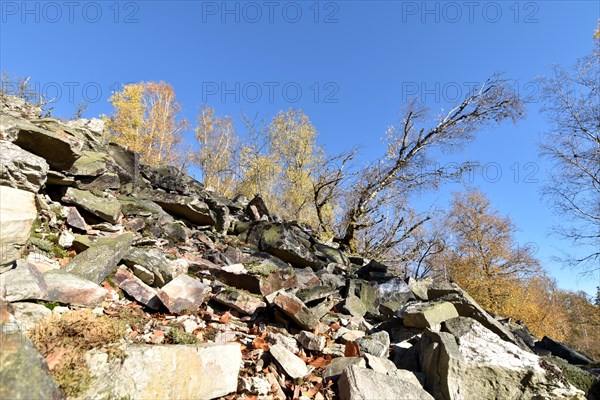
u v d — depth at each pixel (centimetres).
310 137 2284
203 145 2619
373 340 435
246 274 552
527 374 359
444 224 2425
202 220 797
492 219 2720
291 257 802
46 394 191
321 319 555
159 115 2666
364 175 1576
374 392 318
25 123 468
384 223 1778
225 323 429
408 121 1501
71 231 494
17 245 318
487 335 424
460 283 2641
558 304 3067
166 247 620
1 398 170
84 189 570
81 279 362
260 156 2184
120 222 591
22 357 192
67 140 488
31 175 384
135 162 766
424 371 395
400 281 845
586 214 1552
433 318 480
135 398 241
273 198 2211
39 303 301
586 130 1548
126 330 307
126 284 418
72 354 235
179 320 388
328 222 1888
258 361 358
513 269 2667
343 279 805
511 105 1419
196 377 283
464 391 350
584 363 541
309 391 339
